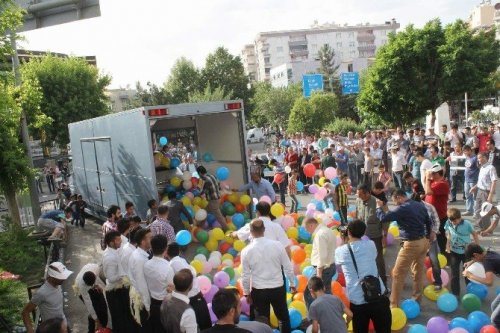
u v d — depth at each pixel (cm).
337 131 3550
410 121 2977
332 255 587
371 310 482
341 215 988
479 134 1563
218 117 1219
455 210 664
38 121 1389
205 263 825
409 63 2819
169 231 763
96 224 1520
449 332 521
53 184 2630
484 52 2795
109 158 1212
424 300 688
